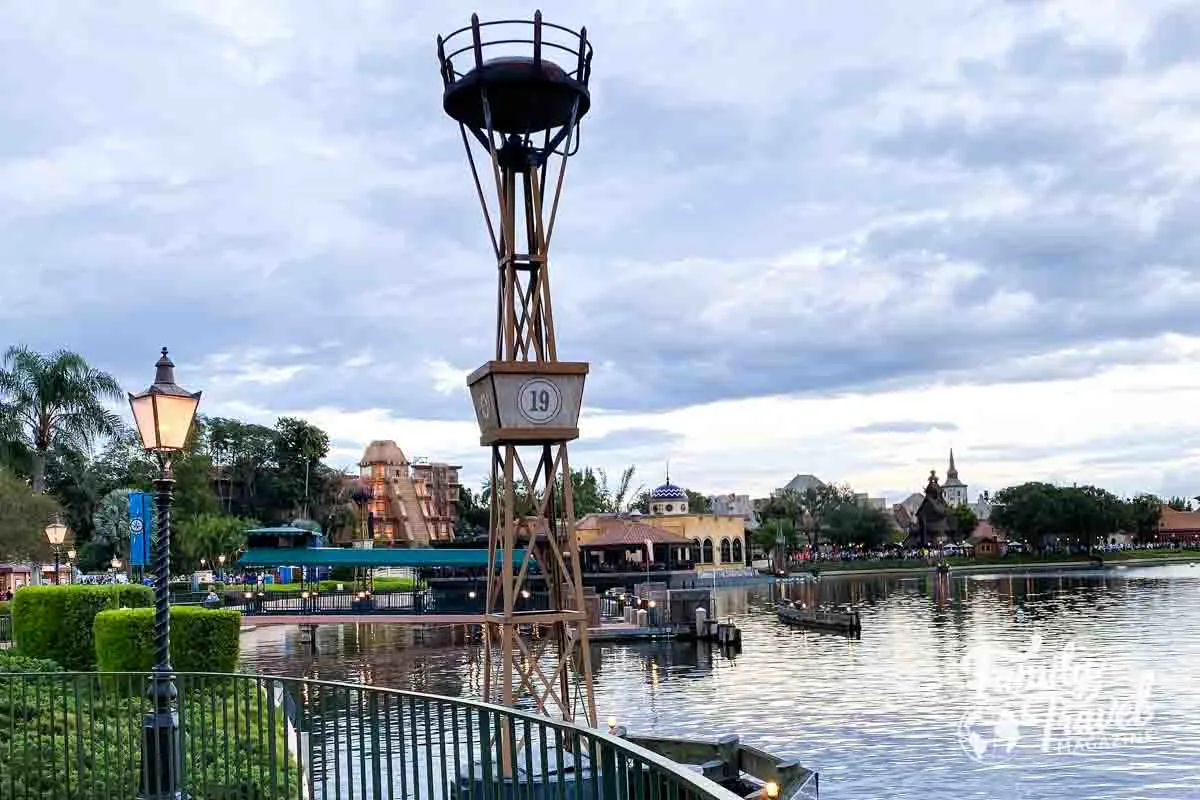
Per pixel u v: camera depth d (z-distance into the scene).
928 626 74.12
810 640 66.50
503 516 18.75
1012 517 182.00
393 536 164.88
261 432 141.88
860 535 187.00
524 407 18.08
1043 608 87.25
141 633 23.92
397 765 15.75
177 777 11.73
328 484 145.75
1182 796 27.86
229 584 85.19
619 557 127.00
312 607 57.12
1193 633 63.69
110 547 89.00
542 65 18.25
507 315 18.81
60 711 16.23
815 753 33.56
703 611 66.00
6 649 28.25
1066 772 30.50
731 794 4.71
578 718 25.47
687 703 43.22
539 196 19.23
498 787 7.42
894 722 38.19
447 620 54.94
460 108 19.03
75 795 12.45
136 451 106.06
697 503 194.75
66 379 72.25
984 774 30.50
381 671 52.66
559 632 19.33
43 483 72.19
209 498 105.50
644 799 5.77
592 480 169.25
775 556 159.88
